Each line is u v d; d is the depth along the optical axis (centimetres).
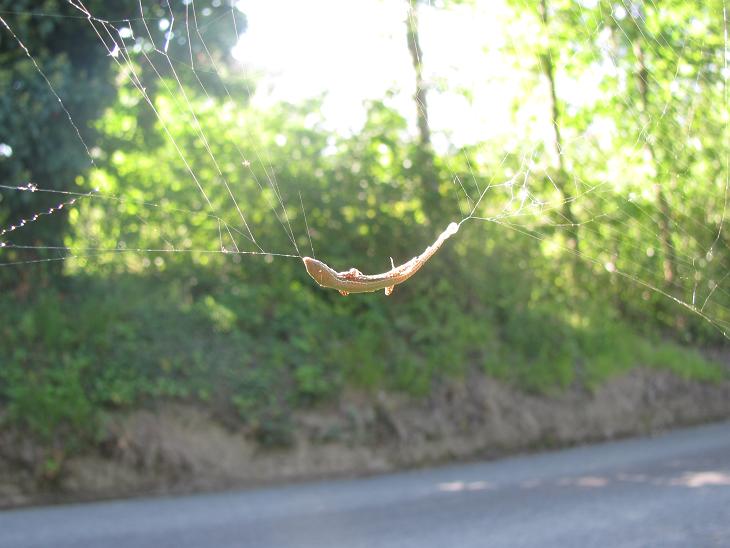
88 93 994
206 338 1130
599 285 1617
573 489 938
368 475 1083
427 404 1232
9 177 970
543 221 1141
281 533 751
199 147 1205
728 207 806
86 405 970
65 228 1086
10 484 904
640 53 723
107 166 1105
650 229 932
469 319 1375
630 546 688
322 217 1291
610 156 827
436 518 805
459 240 1377
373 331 1279
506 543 704
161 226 1183
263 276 1264
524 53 826
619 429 1419
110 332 1062
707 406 1606
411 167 1316
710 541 698
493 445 1248
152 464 985
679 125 733
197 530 765
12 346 999
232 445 1051
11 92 942
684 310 1705
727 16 704
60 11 963
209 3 1063
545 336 1442
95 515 831
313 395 1143
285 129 1307
